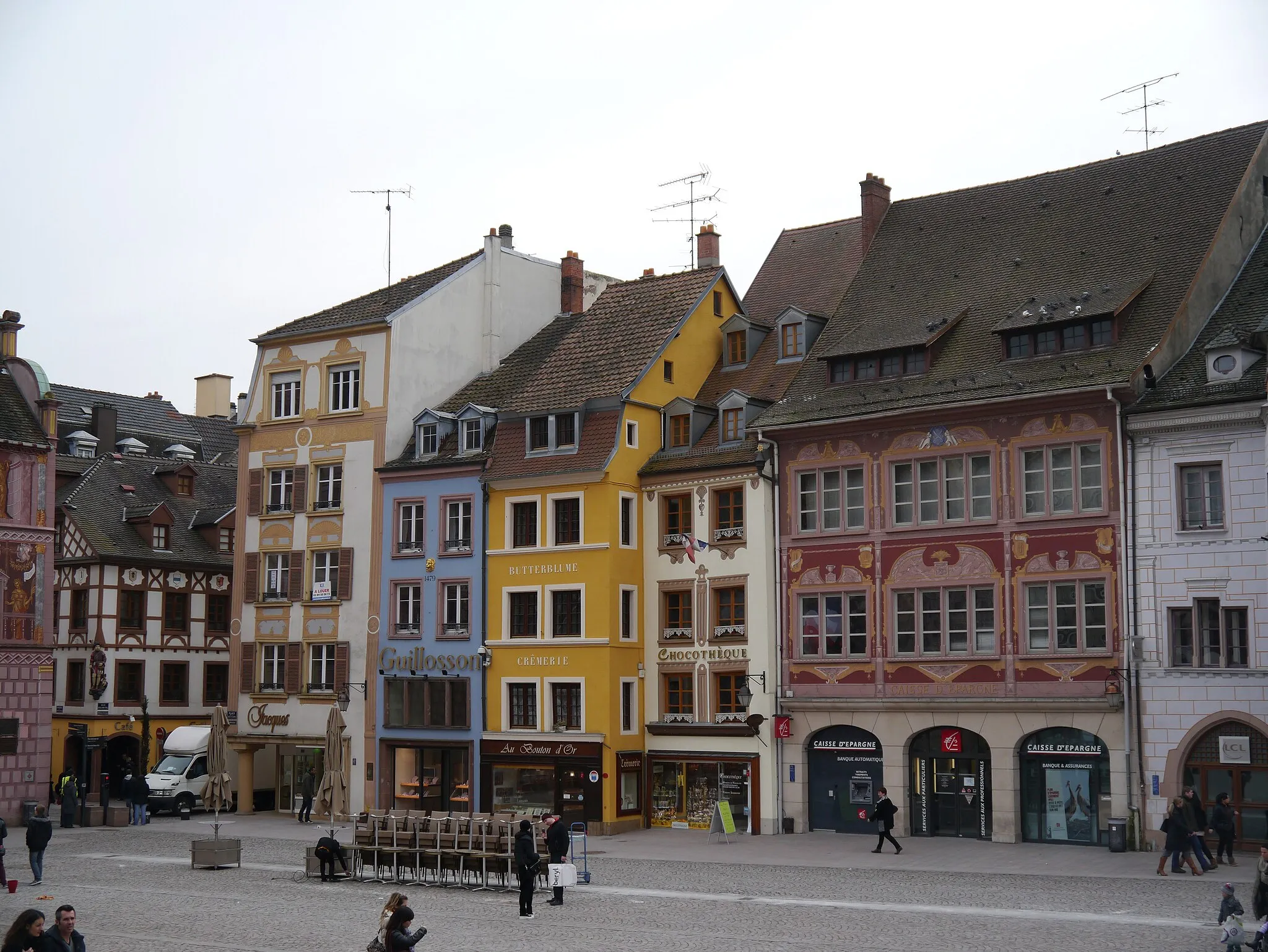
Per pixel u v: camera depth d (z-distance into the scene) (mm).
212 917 26031
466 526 45625
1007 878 30016
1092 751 35062
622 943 22781
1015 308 39375
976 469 37375
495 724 44000
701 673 41656
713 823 38625
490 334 50531
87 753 54219
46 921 25438
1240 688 32906
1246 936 21312
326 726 47656
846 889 28703
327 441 48938
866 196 45562
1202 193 39312
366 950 21188
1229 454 33562
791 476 40406
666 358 44719
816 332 44125
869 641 38562
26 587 45344
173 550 56969
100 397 73562
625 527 42906
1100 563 35062
